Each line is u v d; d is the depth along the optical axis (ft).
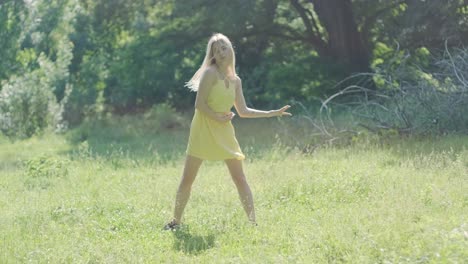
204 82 24.18
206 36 85.25
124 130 78.84
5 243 23.62
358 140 48.83
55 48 100.22
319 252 19.79
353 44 84.53
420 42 72.64
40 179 42.19
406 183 29.63
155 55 89.30
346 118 61.41
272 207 27.73
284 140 55.21
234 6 79.92
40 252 21.99
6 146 76.33
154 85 90.99
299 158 43.60
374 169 34.68
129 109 95.04
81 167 47.16
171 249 22.22
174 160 48.47
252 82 86.28
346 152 44.47
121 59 92.84
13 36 96.99
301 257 19.51
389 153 41.09
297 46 94.32
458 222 21.52
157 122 81.00
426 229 20.29
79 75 100.48
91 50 102.94
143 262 20.61
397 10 83.41
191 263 20.27
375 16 85.35
